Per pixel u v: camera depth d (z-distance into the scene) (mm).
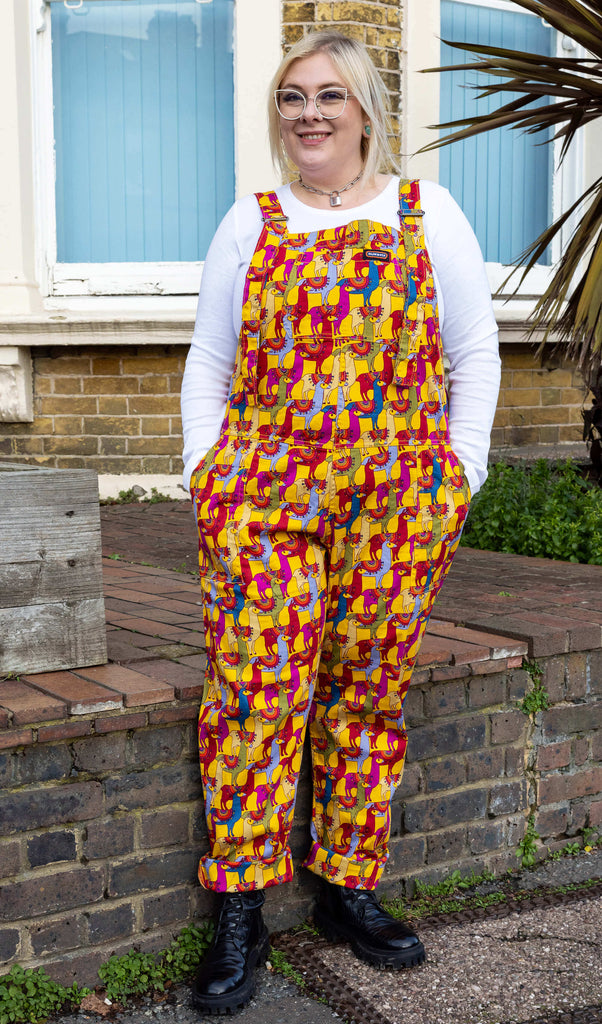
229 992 1963
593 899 2480
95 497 2242
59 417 5977
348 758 2078
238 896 2062
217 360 1969
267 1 5680
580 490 4910
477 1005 2010
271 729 1901
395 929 2154
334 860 2158
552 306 4512
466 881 2557
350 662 1959
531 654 2604
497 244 6863
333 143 1803
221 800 1957
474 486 1947
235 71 5867
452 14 6516
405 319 1775
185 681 2146
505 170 6836
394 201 1854
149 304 5953
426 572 1876
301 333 1757
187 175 6152
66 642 2240
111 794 2057
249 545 1820
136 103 6094
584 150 6863
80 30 6020
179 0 6016
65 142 6090
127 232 6176
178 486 6020
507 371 6672
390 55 5801
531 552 4355
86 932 2051
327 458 1771
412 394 1803
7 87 5703
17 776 1955
